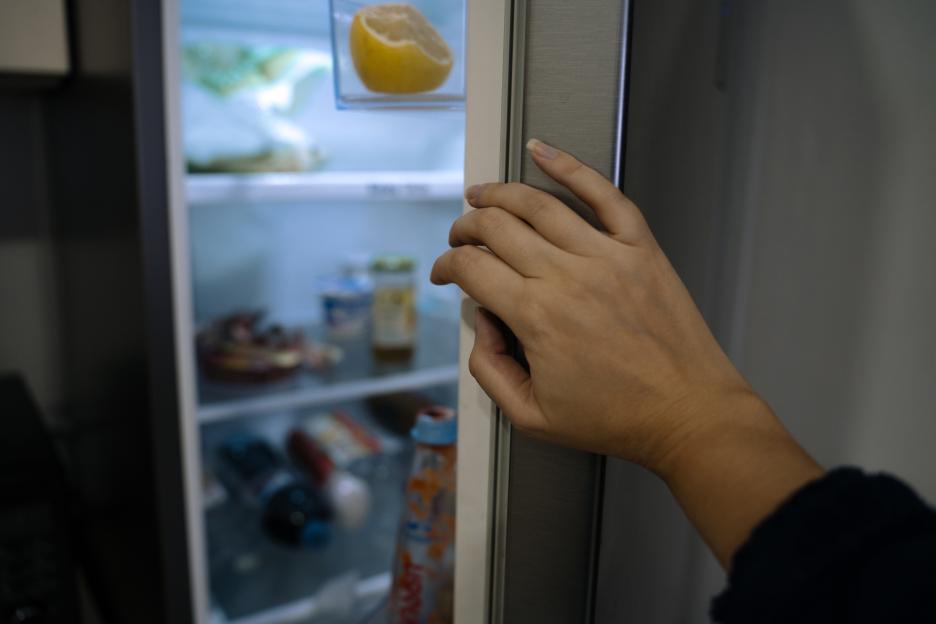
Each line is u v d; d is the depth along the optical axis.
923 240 0.54
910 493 0.38
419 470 0.70
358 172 1.52
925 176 0.53
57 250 1.47
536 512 0.52
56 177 1.40
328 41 1.37
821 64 0.56
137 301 1.01
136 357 1.05
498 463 0.53
